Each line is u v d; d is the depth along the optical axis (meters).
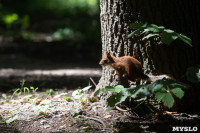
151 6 8.91
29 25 49.28
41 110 9.09
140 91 7.22
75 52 30.91
